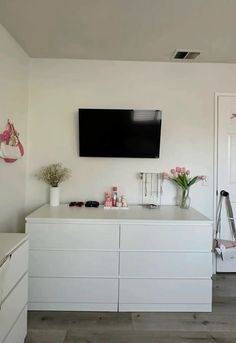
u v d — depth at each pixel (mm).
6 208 2471
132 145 2920
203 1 1879
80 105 2988
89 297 2307
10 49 2455
